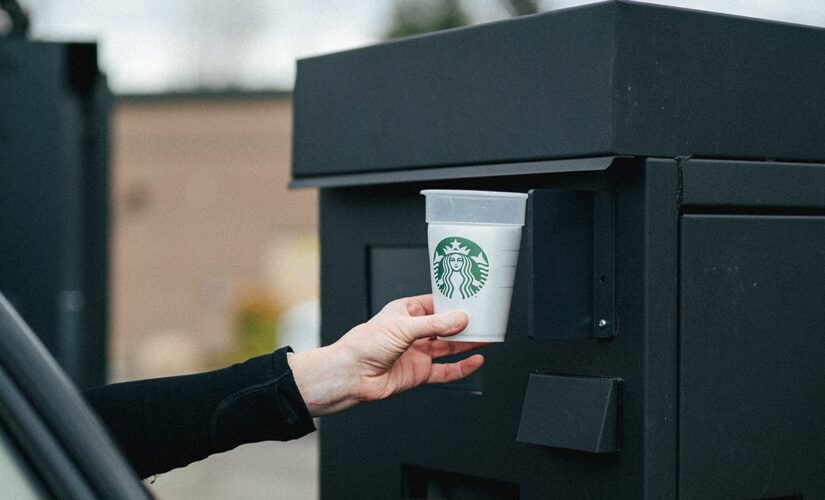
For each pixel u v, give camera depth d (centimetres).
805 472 166
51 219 325
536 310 151
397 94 182
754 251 161
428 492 192
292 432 164
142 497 112
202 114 2030
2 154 322
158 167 2034
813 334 167
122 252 2036
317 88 198
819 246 168
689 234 154
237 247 2036
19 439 112
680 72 156
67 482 110
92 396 165
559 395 160
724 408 158
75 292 356
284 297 2020
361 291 195
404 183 185
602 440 153
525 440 162
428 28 1380
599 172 157
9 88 322
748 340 160
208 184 2034
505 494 180
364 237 194
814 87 172
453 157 173
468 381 179
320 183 196
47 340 324
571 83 155
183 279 2039
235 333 1944
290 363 165
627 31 151
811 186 168
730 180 159
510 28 164
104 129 378
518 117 163
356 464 198
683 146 156
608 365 156
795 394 165
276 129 2022
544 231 152
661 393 153
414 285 186
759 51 165
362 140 189
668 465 154
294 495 823
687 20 157
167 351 1953
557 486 163
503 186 169
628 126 151
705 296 156
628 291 154
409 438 187
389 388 166
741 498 159
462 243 154
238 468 937
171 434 163
